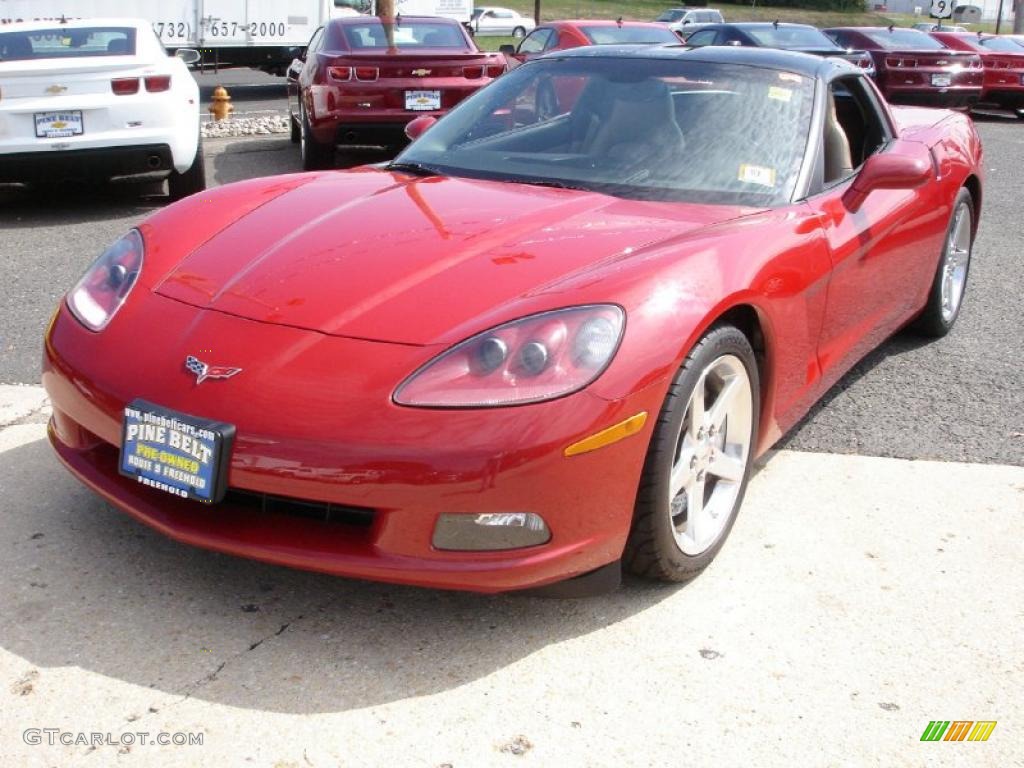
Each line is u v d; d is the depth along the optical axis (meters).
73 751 2.15
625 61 3.83
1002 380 4.53
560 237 2.86
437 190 3.28
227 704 2.31
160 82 7.51
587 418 2.37
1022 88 16.83
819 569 2.95
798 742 2.26
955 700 2.42
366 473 2.32
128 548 2.92
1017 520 3.27
